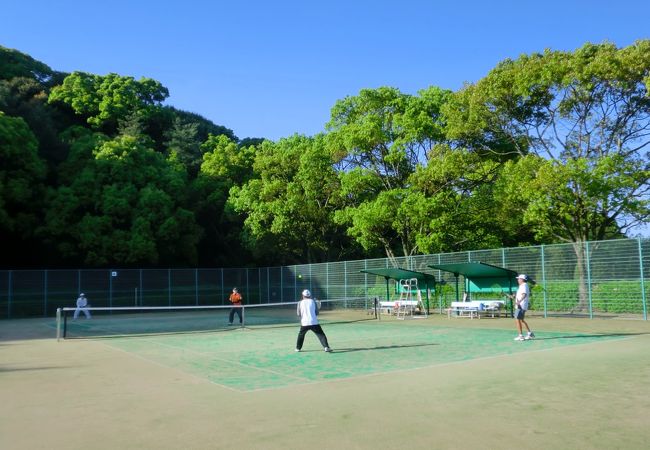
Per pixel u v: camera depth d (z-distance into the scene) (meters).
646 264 20.69
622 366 10.23
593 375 9.34
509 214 31.50
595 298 22.05
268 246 44.03
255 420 6.84
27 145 39.00
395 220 32.78
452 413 6.96
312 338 17.48
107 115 55.34
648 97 24.50
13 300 35.00
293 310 38.16
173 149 54.16
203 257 51.03
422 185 32.28
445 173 31.00
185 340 17.69
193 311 40.19
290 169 42.59
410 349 13.72
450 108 30.61
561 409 7.04
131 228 41.03
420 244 31.05
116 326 25.38
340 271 35.03
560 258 23.34
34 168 39.53
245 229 44.44
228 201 45.94
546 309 23.67
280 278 40.94
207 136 66.62
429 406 7.38
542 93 26.97
